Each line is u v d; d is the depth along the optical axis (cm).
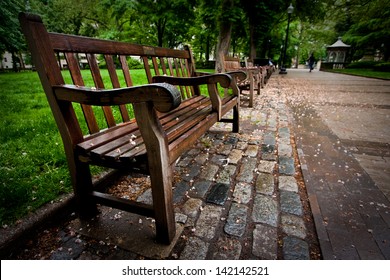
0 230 135
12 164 213
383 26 2108
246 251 135
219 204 178
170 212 135
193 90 326
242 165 241
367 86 1030
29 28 117
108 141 148
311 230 151
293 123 399
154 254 133
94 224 156
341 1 1883
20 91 695
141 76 1098
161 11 1533
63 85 127
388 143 300
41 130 307
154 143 117
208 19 1298
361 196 185
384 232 147
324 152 271
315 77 1689
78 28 2758
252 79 513
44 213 150
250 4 1481
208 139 317
